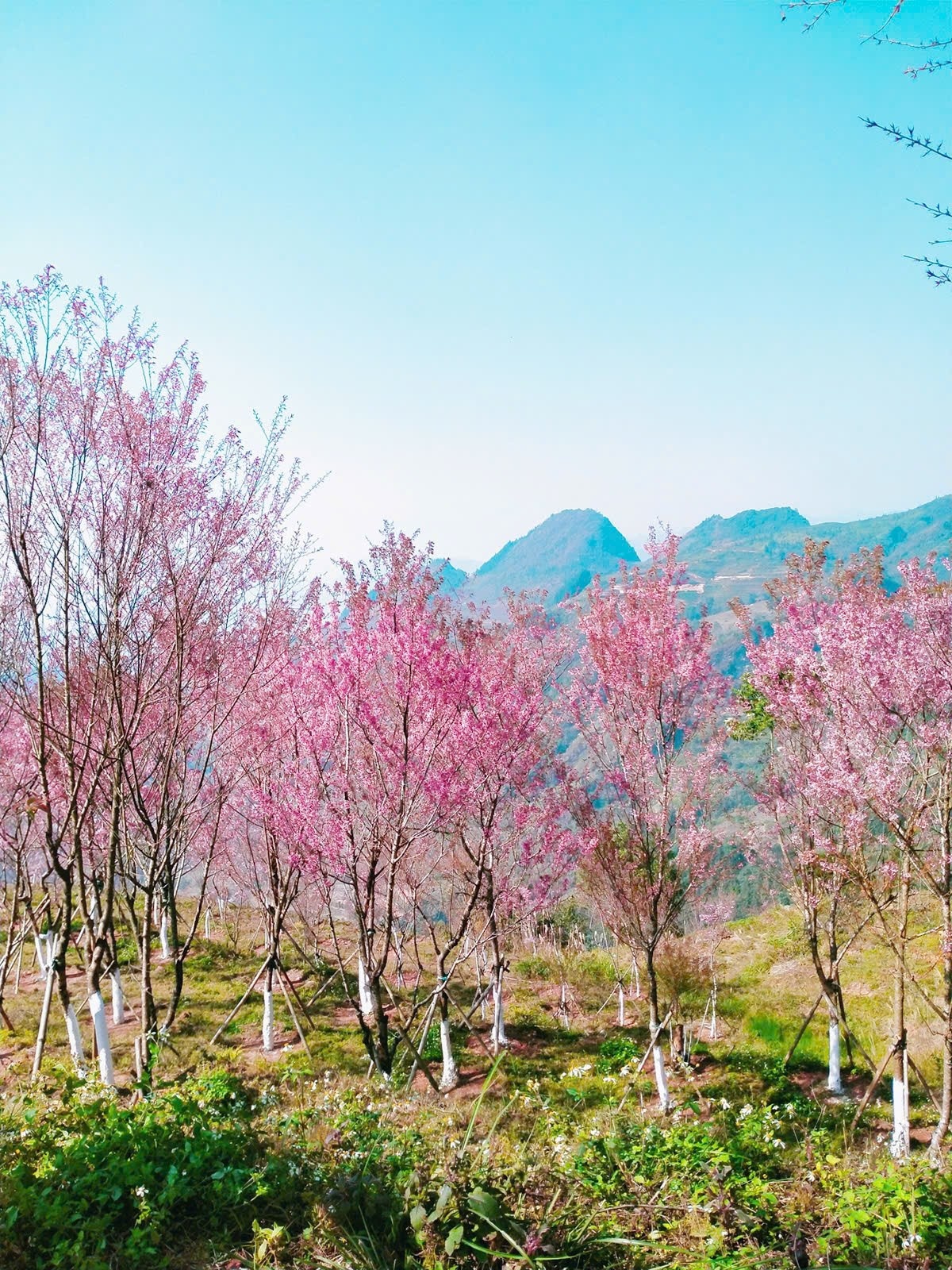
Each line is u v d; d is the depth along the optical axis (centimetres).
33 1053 1181
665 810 1145
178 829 1070
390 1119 729
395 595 1040
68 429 848
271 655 1081
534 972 1870
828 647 926
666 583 1158
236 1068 1154
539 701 1233
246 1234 487
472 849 1234
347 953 1909
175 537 911
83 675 987
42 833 1261
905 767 877
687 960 1340
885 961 1638
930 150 368
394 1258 444
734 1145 669
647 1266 446
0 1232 434
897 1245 470
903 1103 900
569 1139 665
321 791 1083
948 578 897
